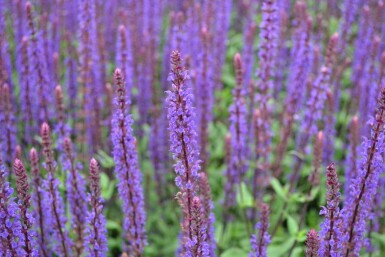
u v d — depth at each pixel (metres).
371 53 11.02
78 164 7.69
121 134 6.77
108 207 10.20
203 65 10.16
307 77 10.41
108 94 10.30
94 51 10.66
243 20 15.69
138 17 14.16
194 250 5.66
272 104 11.38
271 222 10.05
